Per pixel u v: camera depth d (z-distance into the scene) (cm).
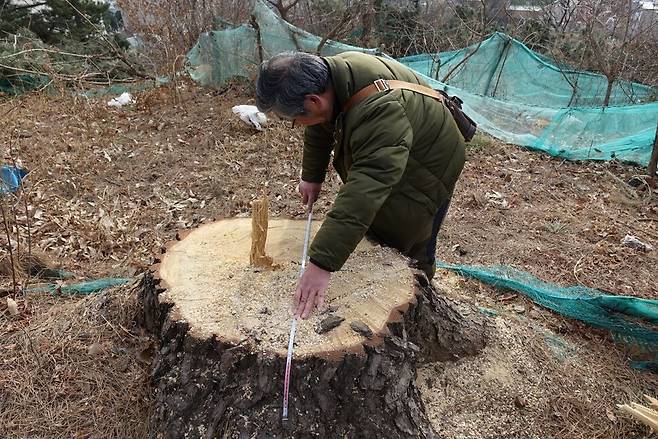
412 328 236
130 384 248
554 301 337
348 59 206
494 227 450
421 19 961
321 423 198
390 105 194
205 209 462
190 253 252
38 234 396
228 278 233
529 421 253
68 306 305
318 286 187
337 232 182
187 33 895
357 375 198
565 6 934
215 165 545
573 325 329
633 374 293
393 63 222
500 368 271
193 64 825
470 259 400
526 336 301
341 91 199
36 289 324
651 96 735
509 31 978
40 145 555
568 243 427
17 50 782
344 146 210
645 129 596
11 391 247
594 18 773
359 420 203
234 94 764
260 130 621
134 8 883
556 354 296
